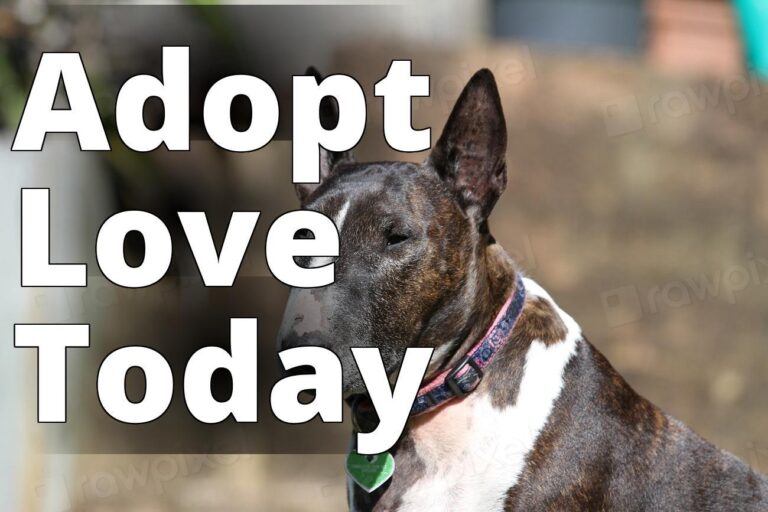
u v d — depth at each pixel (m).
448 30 13.21
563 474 5.69
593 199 12.18
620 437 5.88
